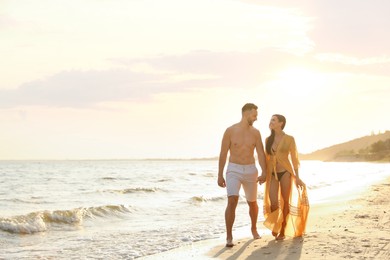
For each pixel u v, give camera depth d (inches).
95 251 331.0
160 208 645.3
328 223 395.5
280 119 325.1
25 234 427.5
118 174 2237.9
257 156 319.0
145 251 320.2
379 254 259.6
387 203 591.2
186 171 2736.2
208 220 509.4
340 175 2009.1
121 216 556.1
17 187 1248.2
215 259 269.1
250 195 319.6
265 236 349.7
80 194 952.9
